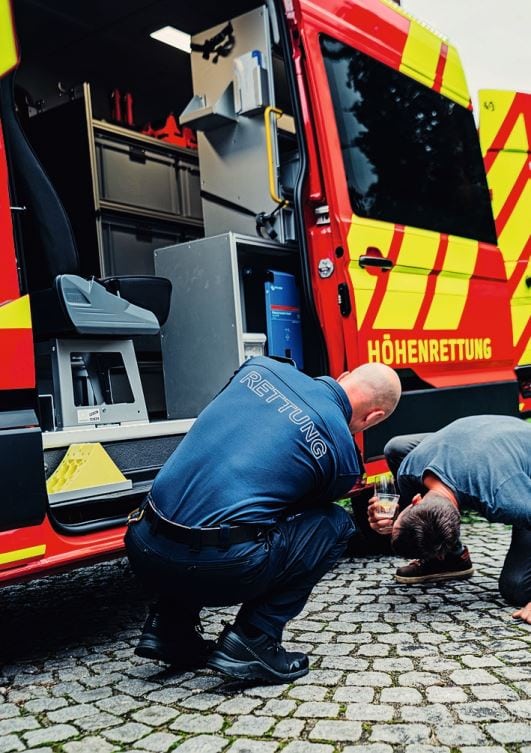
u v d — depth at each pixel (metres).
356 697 2.04
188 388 3.64
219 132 3.97
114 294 3.13
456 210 4.16
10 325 2.27
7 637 2.81
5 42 2.51
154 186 4.31
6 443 2.21
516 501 2.54
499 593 2.94
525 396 4.93
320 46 3.45
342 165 3.43
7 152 2.35
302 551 2.18
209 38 3.94
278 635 2.18
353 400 2.33
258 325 3.78
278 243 3.71
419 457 2.82
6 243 2.28
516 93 5.10
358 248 3.39
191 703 2.07
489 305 4.28
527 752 1.70
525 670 2.17
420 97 4.07
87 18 4.45
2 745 1.88
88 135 3.94
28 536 2.25
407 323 3.64
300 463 2.12
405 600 2.93
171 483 2.14
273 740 1.82
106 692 2.19
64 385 2.92
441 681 2.12
